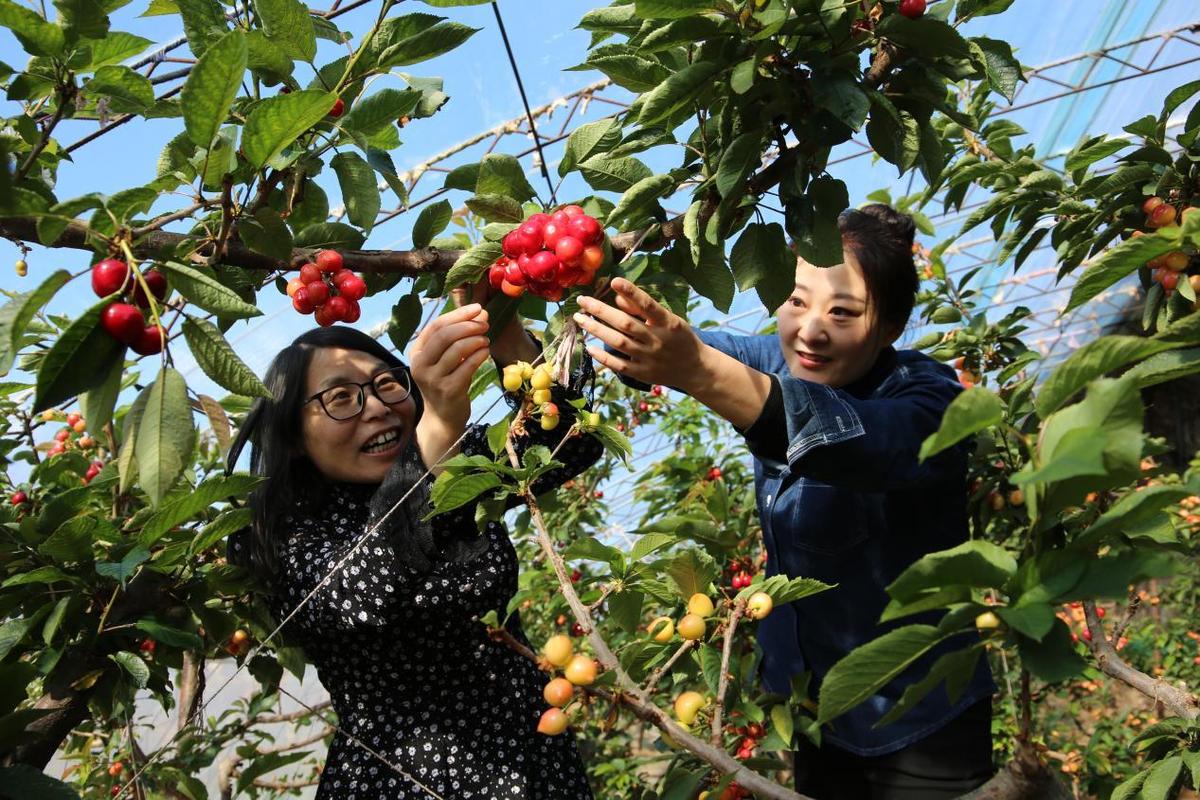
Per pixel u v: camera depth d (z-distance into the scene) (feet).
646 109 4.99
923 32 4.98
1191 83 6.36
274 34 5.21
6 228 4.75
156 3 5.78
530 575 11.85
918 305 11.37
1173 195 6.98
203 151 5.30
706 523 7.29
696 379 5.23
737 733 7.45
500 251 5.47
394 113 5.54
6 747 5.43
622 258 5.75
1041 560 3.01
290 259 5.37
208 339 4.12
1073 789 12.09
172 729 16.21
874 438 5.47
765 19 4.70
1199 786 5.08
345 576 5.80
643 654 6.15
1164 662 19.13
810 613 7.34
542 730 4.34
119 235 4.26
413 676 6.12
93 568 6.63
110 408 4.01
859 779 7.30
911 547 7.09
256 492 6.71
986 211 8.27
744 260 5.72
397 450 6.85
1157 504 2.95
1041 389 3.04
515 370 5.41
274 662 8.00
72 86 5.11
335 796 6.10
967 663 3.20
